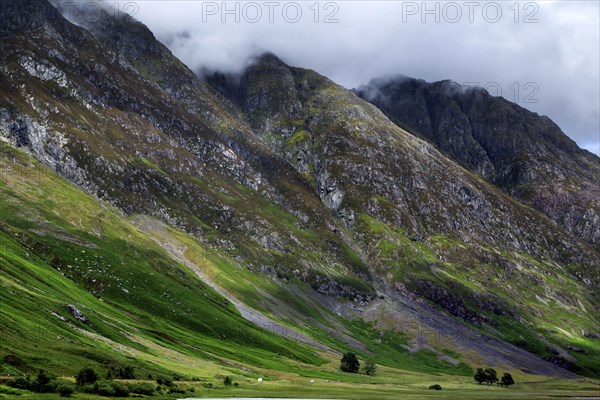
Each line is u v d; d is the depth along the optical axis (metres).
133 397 128.12
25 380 116.19
